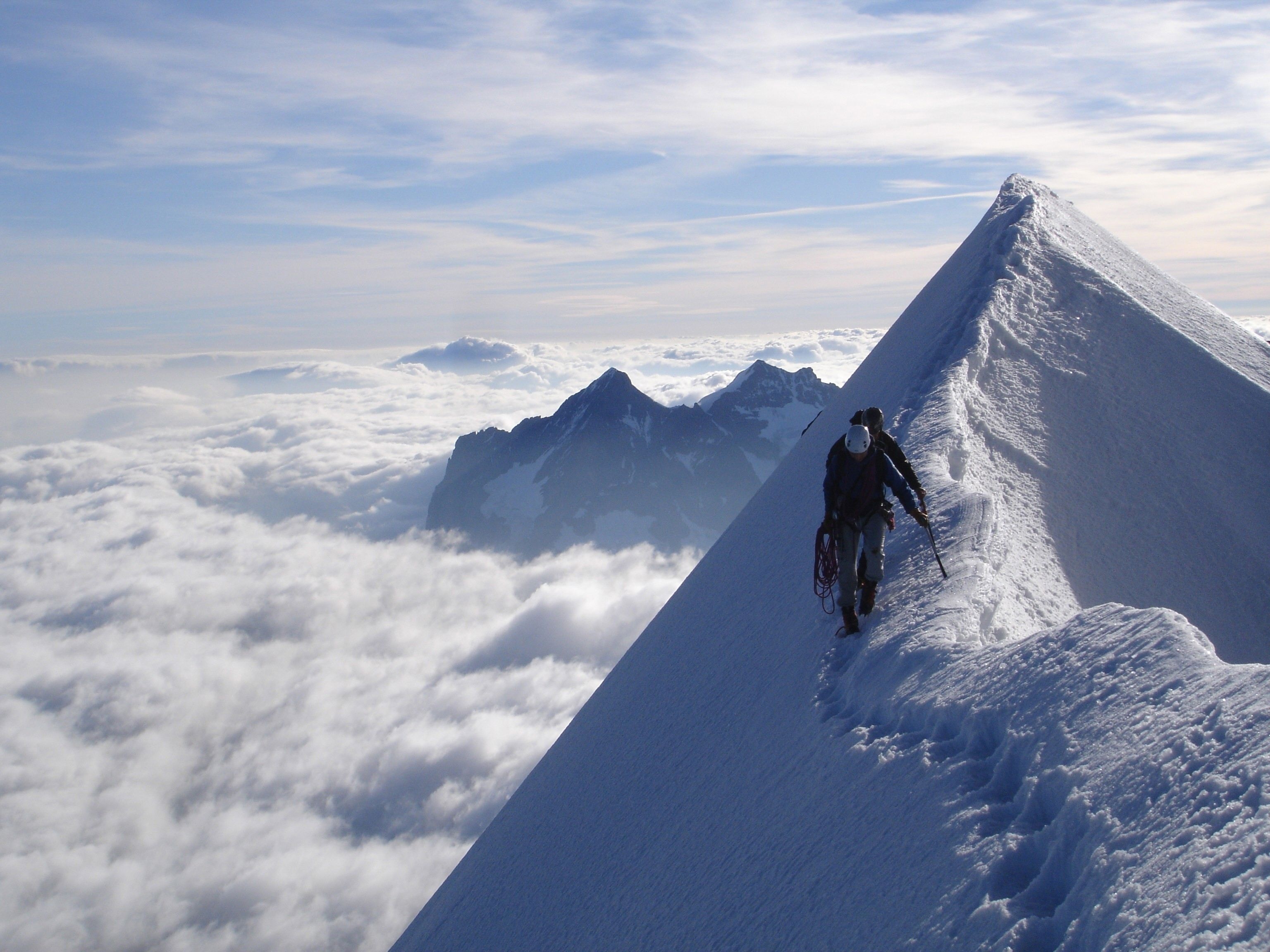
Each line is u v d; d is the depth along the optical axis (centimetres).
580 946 717
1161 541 933
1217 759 330
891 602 713
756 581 1120
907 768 491
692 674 1053
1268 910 247
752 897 519
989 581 682
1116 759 372
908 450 983
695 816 718
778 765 648
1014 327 1255
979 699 491
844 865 463
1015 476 959
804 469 1402
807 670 728
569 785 1162
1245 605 895
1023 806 399
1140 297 1491
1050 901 342
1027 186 1967
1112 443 1073
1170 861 298
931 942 356
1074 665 459
